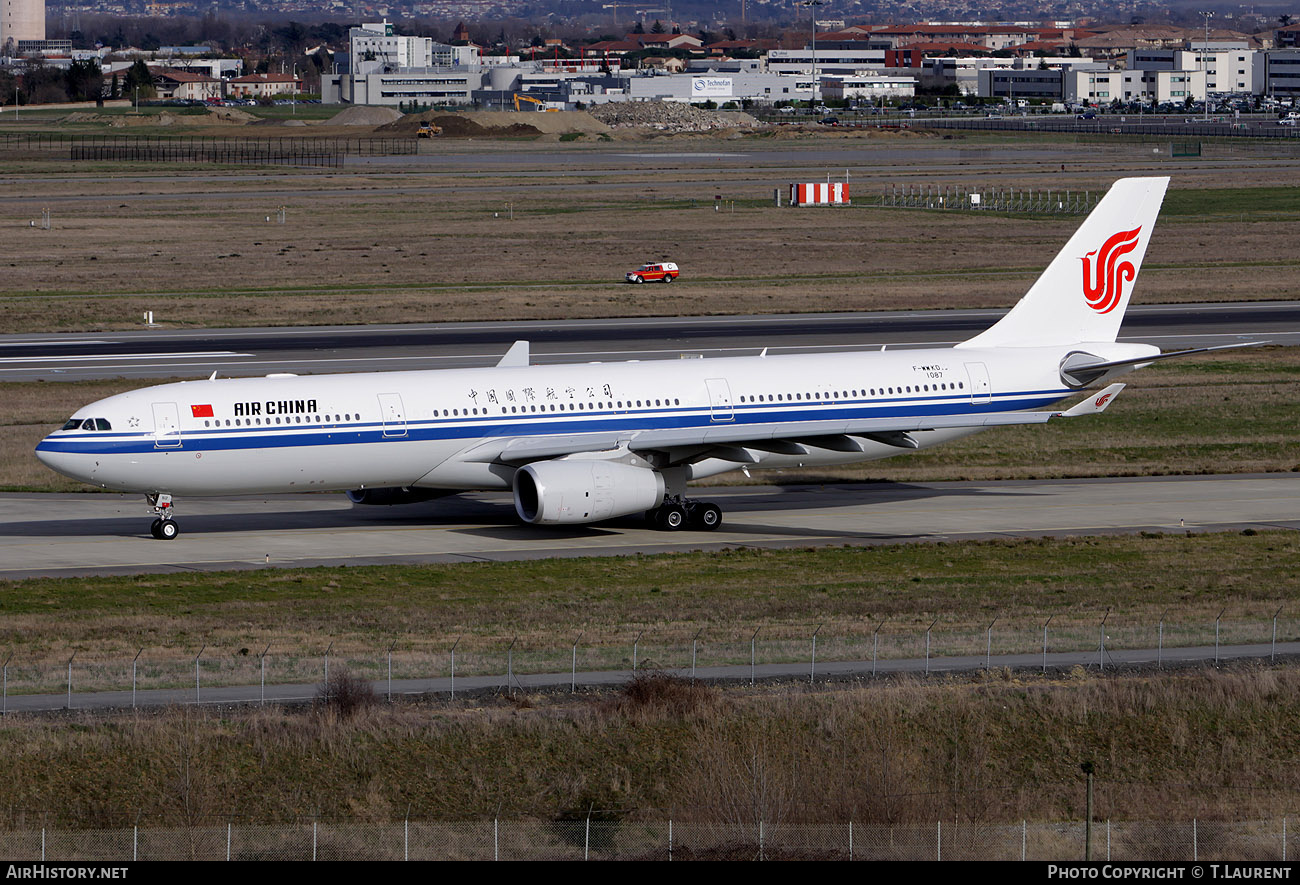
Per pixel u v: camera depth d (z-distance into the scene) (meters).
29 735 156.88
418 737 162.12
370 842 146.25
